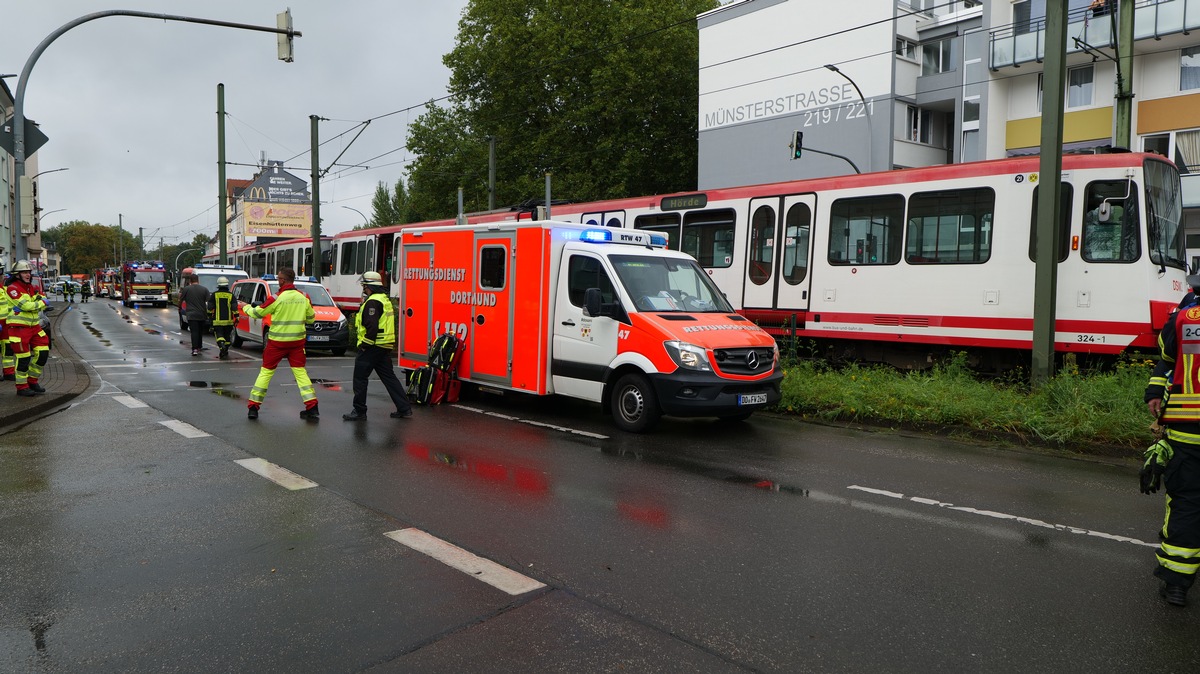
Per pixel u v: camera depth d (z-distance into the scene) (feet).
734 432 30.14
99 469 23.15
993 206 38.50
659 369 28.76
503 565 15.46
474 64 123.34
